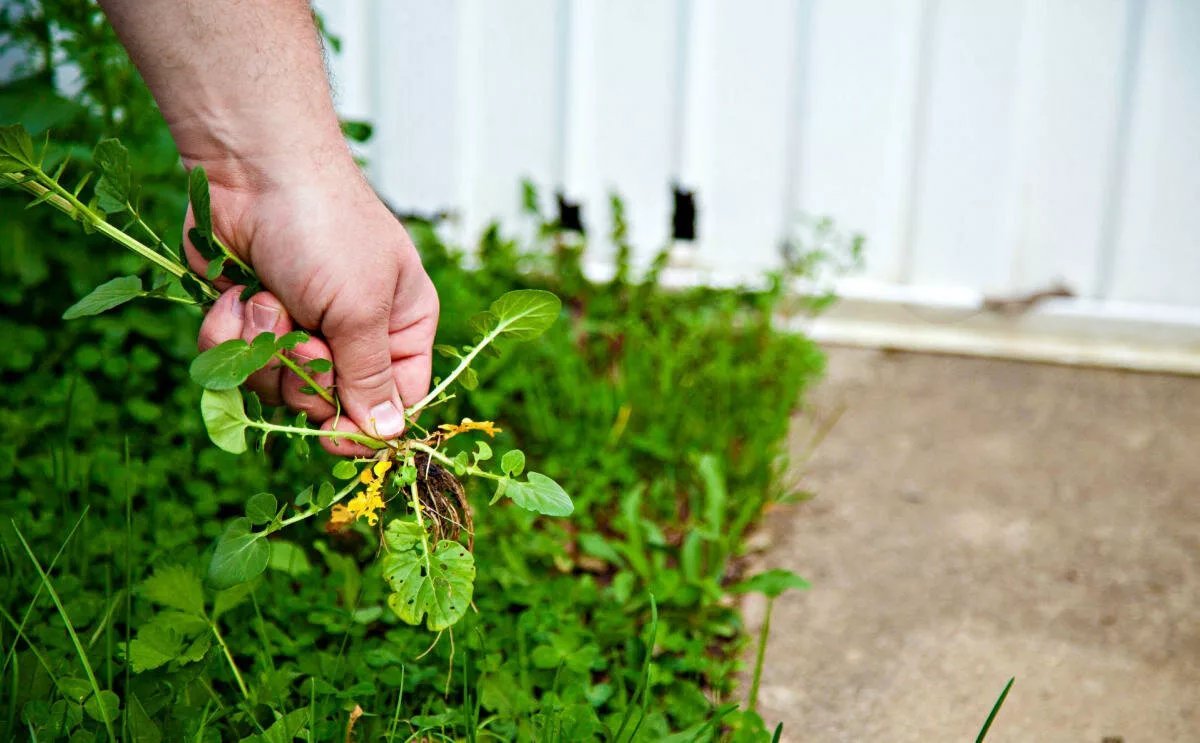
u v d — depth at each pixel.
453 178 1.57
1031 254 1.51
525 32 1.50
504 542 0.96
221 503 1.00
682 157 1.53
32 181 0.63
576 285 1.46
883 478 1.20
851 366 1.47
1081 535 1.11
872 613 1.00
